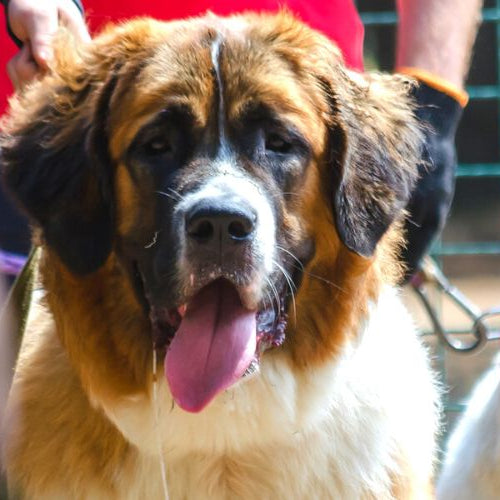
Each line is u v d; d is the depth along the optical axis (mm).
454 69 8164
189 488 6988
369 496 7105
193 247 6340
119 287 6906
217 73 6738
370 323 7250
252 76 6758
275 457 7012
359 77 7512
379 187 7199
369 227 7105
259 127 6742
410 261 8023
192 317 6641
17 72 7496
